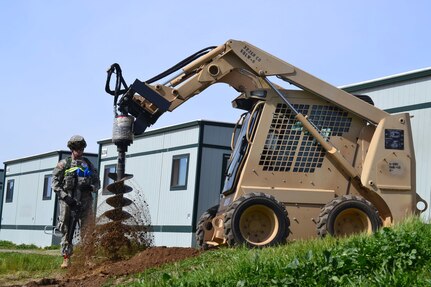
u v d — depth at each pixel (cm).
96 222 1015
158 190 2483
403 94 1622
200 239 1134
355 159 1098
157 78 1117
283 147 1082
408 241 708
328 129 1098
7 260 1159
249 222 1006
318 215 1065
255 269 688
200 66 1113
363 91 1717
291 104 1094
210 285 679
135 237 1012
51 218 3269
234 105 1145
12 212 3741
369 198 1095
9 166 3853
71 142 1077
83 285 847
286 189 1064
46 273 1023
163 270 857
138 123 1073
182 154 2369
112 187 1030
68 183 1057
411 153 1102
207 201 2278
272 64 1102
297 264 665
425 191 1550
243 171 1072
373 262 667
